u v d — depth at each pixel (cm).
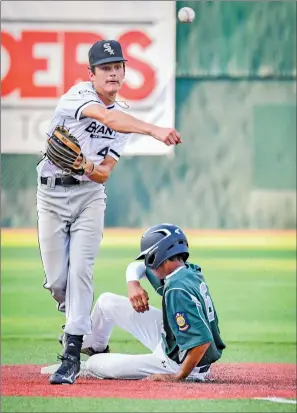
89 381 1716
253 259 3372
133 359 1711
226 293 2942
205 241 3631
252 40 3791
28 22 3562
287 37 3781
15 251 3425
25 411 1464
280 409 1479
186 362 1616
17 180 3772
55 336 2427
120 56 1686
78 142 1678
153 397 1551
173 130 1502
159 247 1661
